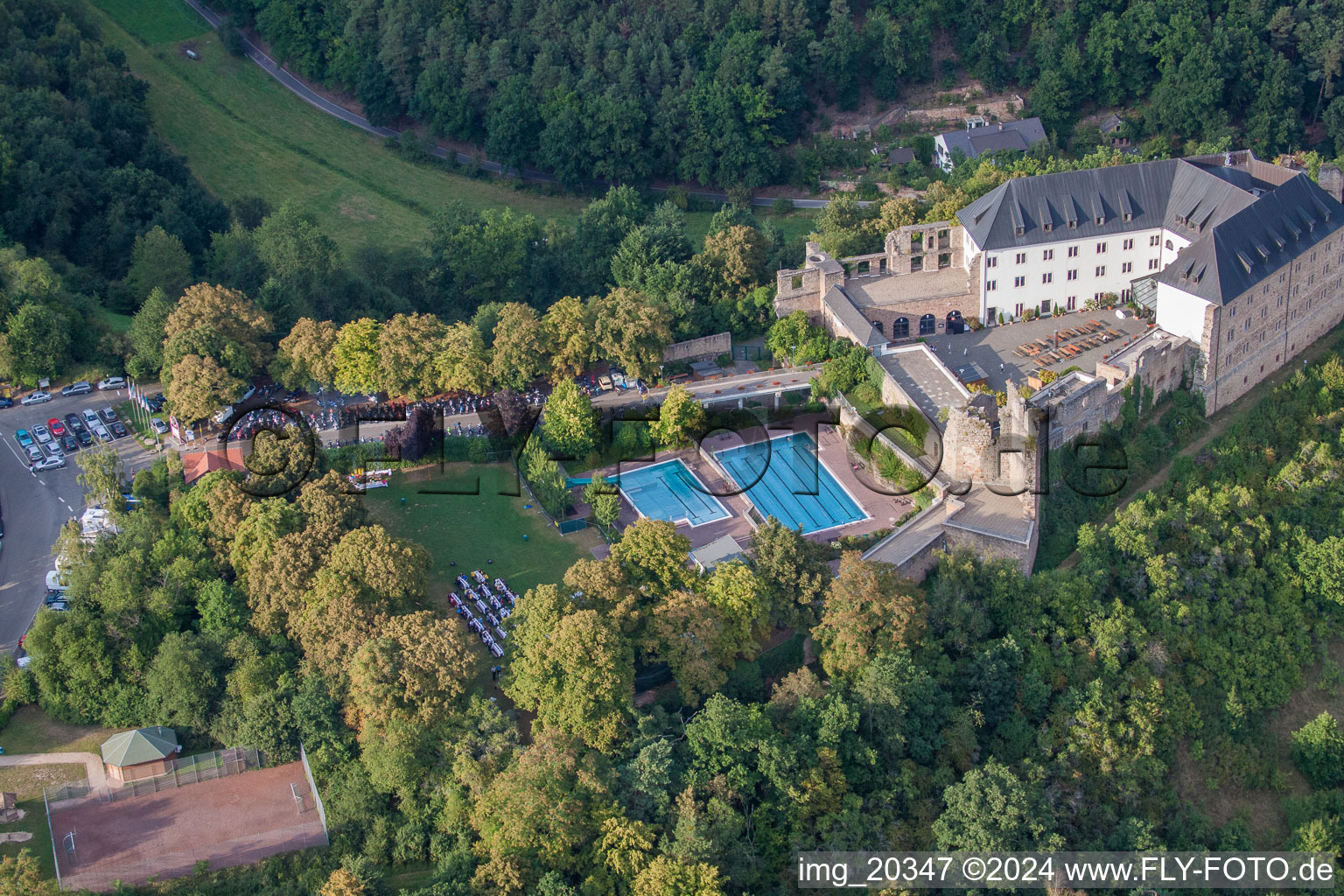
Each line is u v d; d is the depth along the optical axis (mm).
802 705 166250
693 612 170875
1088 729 171750
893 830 160000
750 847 155750
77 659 173500
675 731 165750
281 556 177375
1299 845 170875
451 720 163875
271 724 167500
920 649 175500
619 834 151875
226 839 160125
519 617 174375
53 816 161625
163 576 183250
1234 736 183000
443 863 153250
